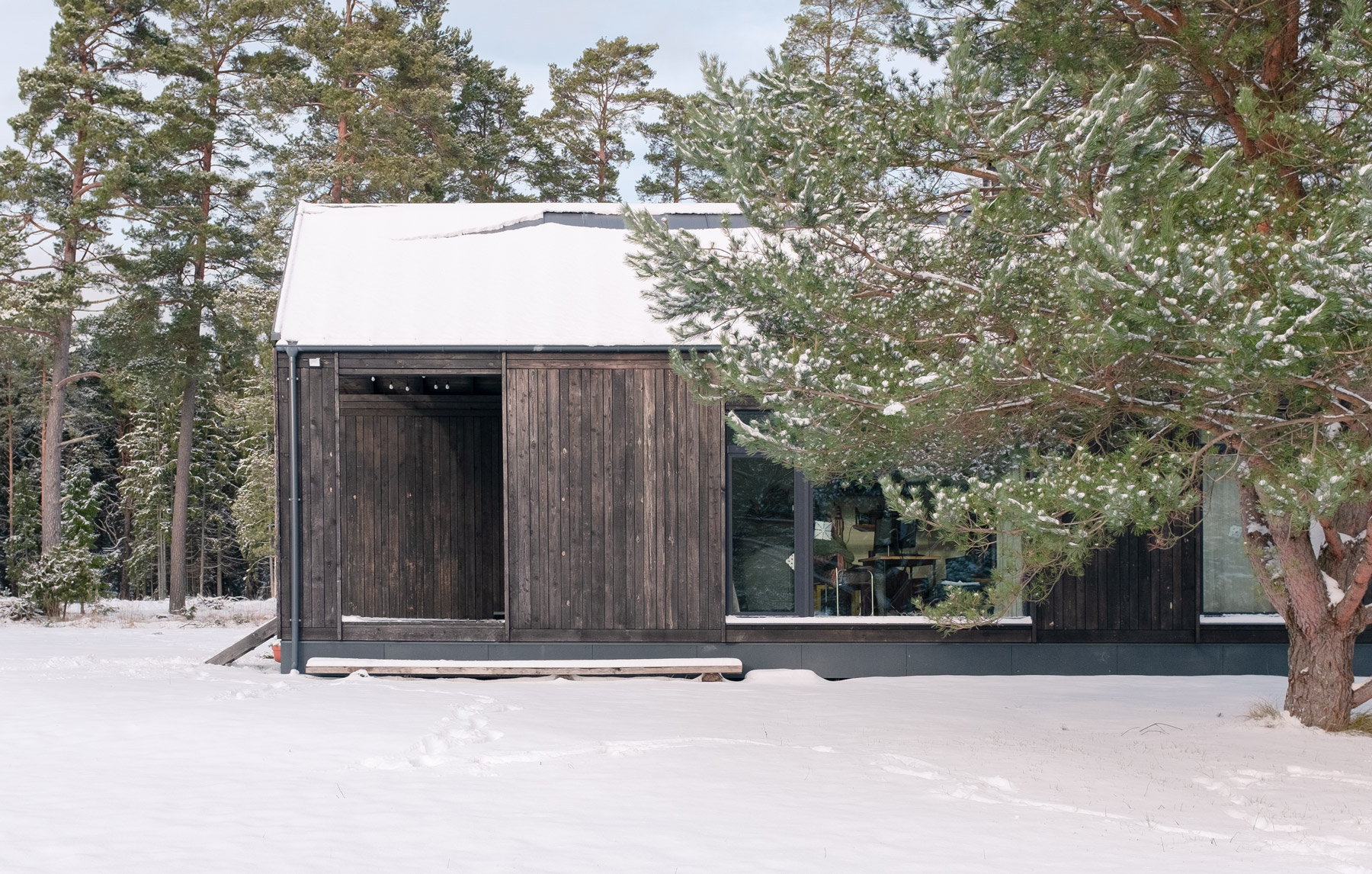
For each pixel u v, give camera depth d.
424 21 31.64
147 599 41.19
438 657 11.80
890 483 7.27
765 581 12.00
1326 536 8.97
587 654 11.77
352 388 15.12
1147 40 8.01
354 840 4.79
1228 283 5.66
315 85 26.75
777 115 8.05
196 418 40.84
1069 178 6.88
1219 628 11.78
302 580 11.84
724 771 6.70
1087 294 6.05
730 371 7.22
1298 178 7.78
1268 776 7.09
